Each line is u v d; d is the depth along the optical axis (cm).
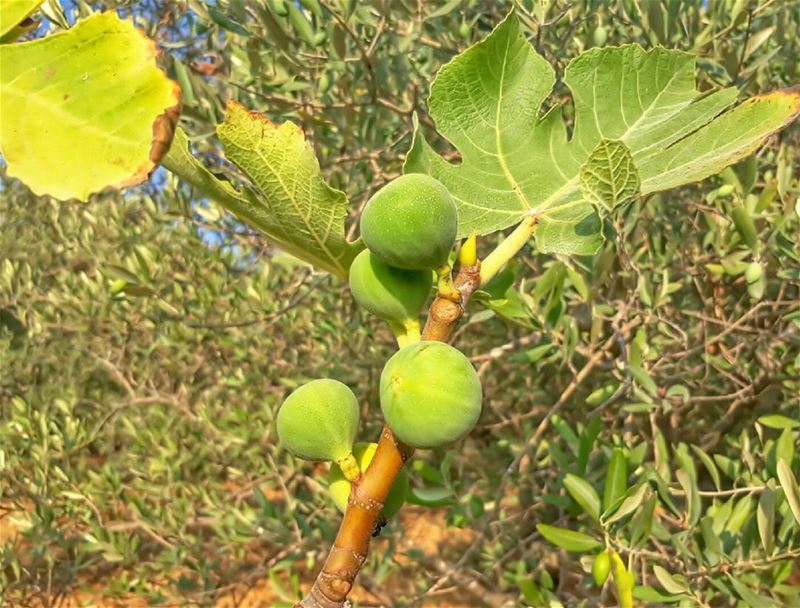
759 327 534
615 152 131
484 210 160
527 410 698
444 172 162
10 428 680
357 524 123
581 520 468
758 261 405
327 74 505
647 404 414
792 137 520
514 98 165
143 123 85
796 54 512
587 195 141
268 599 783
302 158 132
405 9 469
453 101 164
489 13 516
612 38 511
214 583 629
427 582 598
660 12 421
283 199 137
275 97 475
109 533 623
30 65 86
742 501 338
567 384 603
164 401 736
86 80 86
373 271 141
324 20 468
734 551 333
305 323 729
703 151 158
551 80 164
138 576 646
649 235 517
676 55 164
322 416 137
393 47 518
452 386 122
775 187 412
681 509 487
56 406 838
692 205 486
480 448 756
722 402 561
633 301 447
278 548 765
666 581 297
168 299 710
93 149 85
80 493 649
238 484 753
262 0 444
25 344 898
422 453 687
